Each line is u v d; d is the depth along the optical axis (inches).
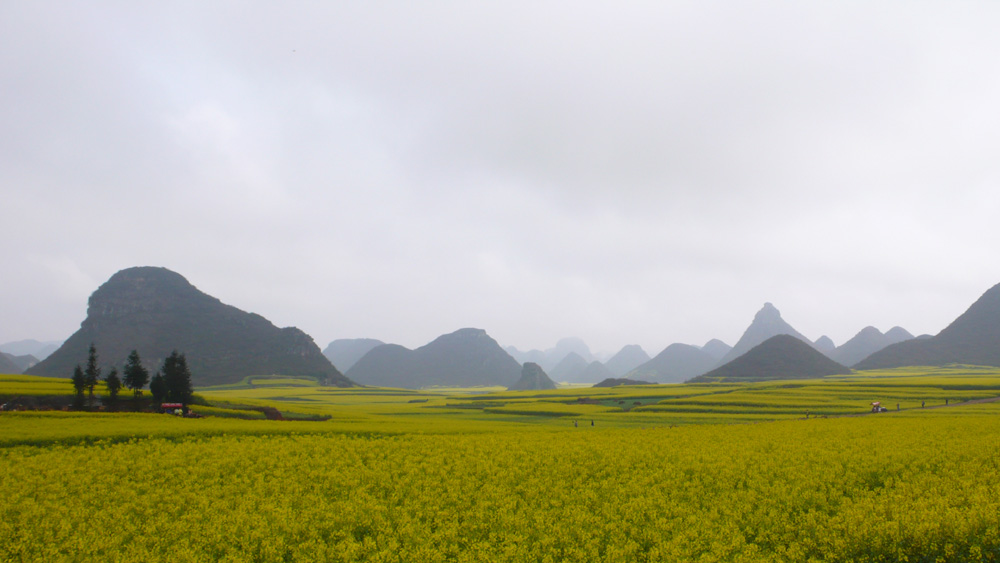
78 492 1008.9
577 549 642.2
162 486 1061.1
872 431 1680.6
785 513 776.9
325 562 649.0
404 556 652.7
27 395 3097.9
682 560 603.5
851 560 638.5
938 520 674.8
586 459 1275.8
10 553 688.4
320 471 1164.5
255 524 753.6
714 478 1025.5
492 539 701.3
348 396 7239.2
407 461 1286.9
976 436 1487.5
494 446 1525.6
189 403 3265.3
